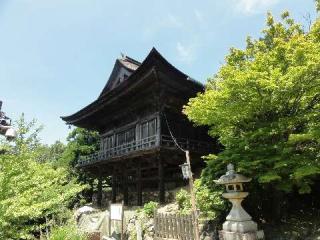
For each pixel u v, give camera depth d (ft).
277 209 38.40
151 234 44.78
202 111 37.22
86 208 64.03
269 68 31.45
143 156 62.59
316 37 33.78
